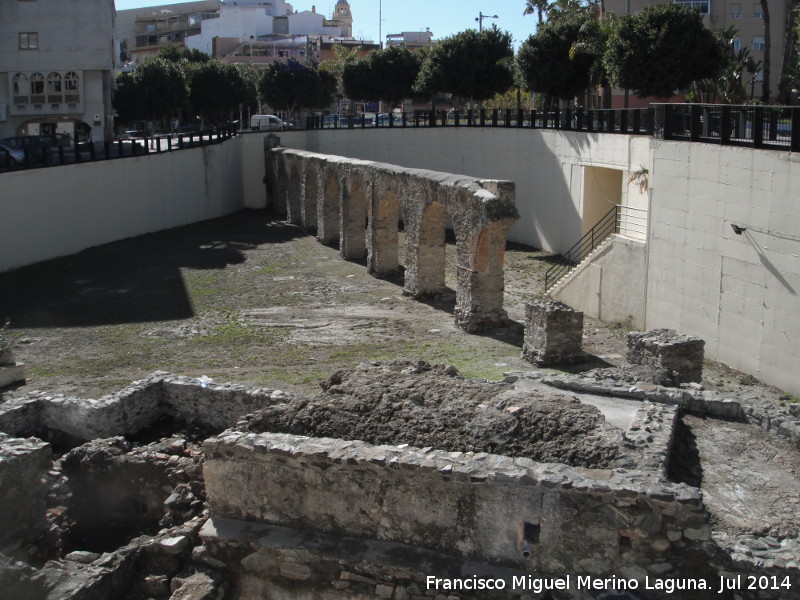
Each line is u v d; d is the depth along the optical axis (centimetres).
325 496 799
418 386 920
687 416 957
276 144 4394
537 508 712
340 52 6594
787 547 686
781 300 1582
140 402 1319
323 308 2298
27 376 1634
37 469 925
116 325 2080
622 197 2577
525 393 884
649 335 1529
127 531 1091
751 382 1645
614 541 691
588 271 2294
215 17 10512
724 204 1741
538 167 3180
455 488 741
